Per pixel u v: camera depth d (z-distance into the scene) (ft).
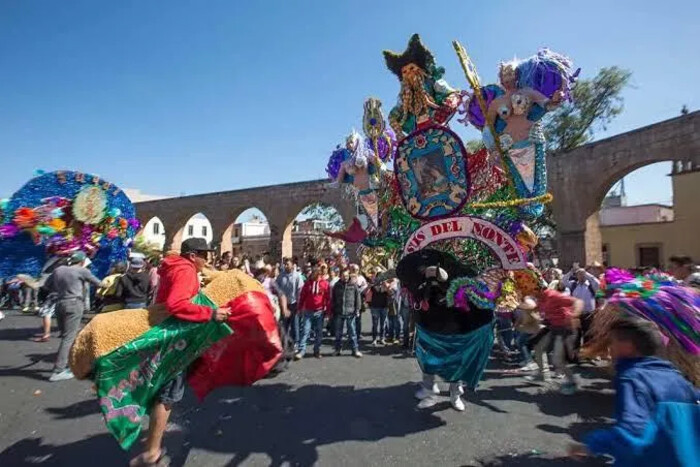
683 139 48.91
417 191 18.13
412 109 19.15
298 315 29.91
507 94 16.89
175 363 11.97
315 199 85.71
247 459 13.20
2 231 27.32
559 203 60.39
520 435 15.03
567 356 20.49
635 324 8.14
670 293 11.83
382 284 32.01
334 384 21.20
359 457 13.32
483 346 16.37
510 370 24.41
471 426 15.80
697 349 11.39
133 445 14.11
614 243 78.64
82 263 22.93
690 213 69.21
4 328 36.58
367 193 21.56
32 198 27.78
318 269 28.55
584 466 12.81
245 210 98.07
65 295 21.88
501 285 16.53
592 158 57.31
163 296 12.23
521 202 16.56
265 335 13.10
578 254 58.49
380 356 28.12
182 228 111.24
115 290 25.23
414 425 15.88
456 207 17.42
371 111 21.71
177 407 17.81
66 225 29.32
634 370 7.73
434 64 18.57
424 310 16.52
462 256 17.83
